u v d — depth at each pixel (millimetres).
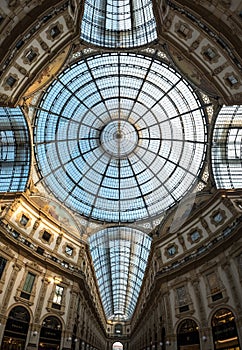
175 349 21516
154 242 28750
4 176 25312
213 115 24000
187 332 21516
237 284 19203
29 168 25688
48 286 24188
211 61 14758
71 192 30859
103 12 21594
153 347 28719
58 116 27469
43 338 21938
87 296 31734
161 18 15672
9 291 20797
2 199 23406
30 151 25703
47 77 19500
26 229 24219
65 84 25641
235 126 23984
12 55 13516
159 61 23250
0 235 21344
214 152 25250
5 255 21375
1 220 21891
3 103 16047
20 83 15906
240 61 12758
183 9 13125
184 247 25547
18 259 22375
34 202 25547
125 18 22031
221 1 11461
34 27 13258
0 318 19531
